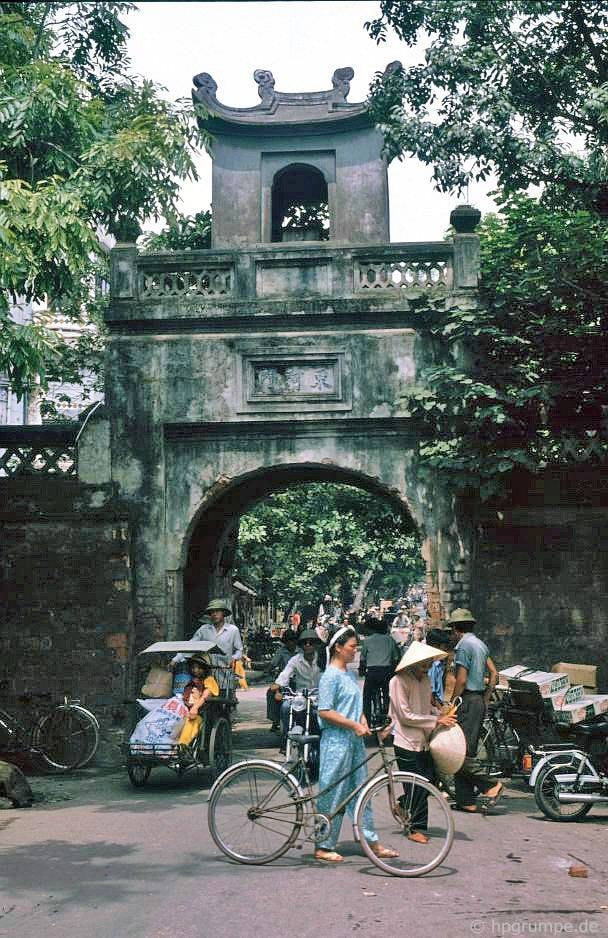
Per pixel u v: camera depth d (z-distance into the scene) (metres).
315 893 6.00
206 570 16.34
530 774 9.16
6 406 24.70
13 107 12.88
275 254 13.62
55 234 11.71
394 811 6.66
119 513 13.22
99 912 5.64
